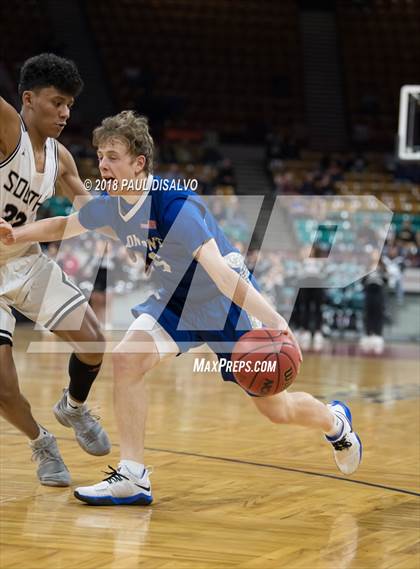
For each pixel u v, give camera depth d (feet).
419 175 58.75
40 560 7.86
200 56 67.62
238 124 64.18
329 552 8.39
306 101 66.33
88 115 61.67
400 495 11.06
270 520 9.68
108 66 65.00
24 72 10.50
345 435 11.22
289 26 70.59
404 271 46.09
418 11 71.92
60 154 11.39
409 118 40.11
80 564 7.77
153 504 10.38
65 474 11.14
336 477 12.11
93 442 11.96
